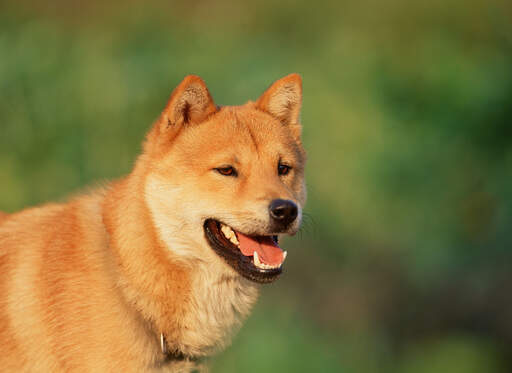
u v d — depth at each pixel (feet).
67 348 36.55
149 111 117.60
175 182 38.83
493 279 119.44
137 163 40.22
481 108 120.88
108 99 115.34
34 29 123.03
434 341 122.83
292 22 155.22
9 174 107.04
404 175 120.26
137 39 134.51
